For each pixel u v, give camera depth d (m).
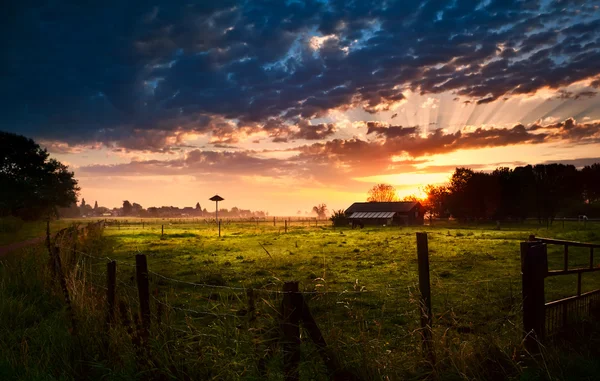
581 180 89.88
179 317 7.42
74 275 8.49
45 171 73.50
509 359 5.00
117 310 6.17
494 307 8.37
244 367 4.57
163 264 18.41
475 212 78.06
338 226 68.88
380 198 127.44
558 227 40.06
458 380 4.73
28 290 9.57
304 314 4.52
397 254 21.53
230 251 24.92
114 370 5.07
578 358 5.04
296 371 4.32
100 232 35.00
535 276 5.46
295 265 17.48
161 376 4.83
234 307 7.66
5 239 25.42
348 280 13.55
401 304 9.20
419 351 5.31
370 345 4.93
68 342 5.94
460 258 19.31
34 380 4.79
